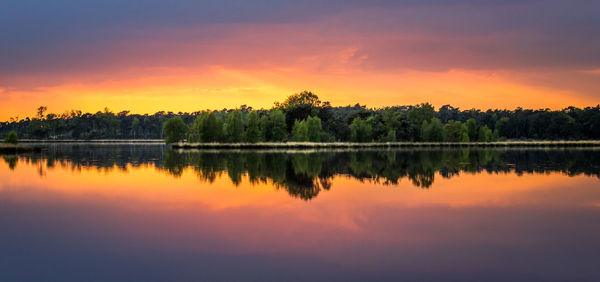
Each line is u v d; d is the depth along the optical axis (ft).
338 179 113.60
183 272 42.14
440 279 40.60
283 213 68.39
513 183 106.22
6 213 68.74
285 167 151.43
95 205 75.46
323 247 49.96
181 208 72.49
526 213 69.31
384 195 86.33
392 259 46.03
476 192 90.89
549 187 99.40
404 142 439.63
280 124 378.12
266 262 44.93
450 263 44.98
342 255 47.16
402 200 80.53
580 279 40.88
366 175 123.85
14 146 297.74
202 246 50.31
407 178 116.26
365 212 69.31
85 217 65.67
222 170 139.74
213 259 45.83
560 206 75.36
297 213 68.39
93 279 40.47
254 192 90.07
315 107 464.24
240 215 66.80
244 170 139.54
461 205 75.77
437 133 453.99
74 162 179.01
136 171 137.08
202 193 88.84
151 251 48.65
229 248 49.52
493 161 186.09
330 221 62.80
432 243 51.93
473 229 58.70
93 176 122.21
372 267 43.65
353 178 116.06
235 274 41.55
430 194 87.86
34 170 141.18
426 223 61.93
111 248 49.80
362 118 486.38
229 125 362.94
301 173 129.59
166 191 91.76
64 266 43.98
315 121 385.29
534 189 95.91
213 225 60.29
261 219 64.03
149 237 54.19
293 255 47.14
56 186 100.94
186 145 353.72
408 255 47.44
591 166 157.58
